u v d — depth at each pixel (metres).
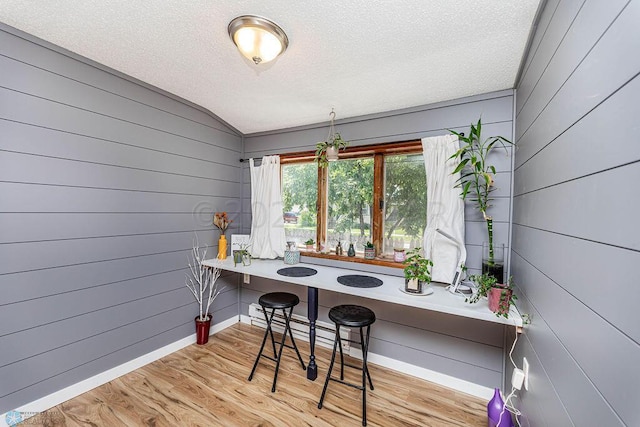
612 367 0.59
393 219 2.34
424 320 2.10
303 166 2.86
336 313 1.80
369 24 1.31
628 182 0.55
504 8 1.18
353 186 2.55
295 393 1.87
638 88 0.52
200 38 1.50
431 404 1.81
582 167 0.76
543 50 1.15
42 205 1.61
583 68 0.77
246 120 2.75
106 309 1.92
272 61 1.68
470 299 1.66
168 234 2.33
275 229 2.80
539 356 1.11
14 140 1.50
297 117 2.59
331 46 1.50
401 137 2.25
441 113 2.09
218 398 1.80
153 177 2.20
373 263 2.32
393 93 2.03
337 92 2.06
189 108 2.46
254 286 3.00
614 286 0.59
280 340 2.62
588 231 0.72
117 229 1.97
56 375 1.68
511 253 1.80
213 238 2.77
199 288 2.61
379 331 2.25
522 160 1.54
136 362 2.10
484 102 1.93
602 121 0.66
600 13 0.67
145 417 1.62
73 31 1.48
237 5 1.23
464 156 1.94
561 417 0.86
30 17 1.38
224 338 2.65
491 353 1.88
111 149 1.92
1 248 1.46
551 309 0.99
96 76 1.83
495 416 1.48
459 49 1.49
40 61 1.58
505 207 1.84
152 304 2.21
